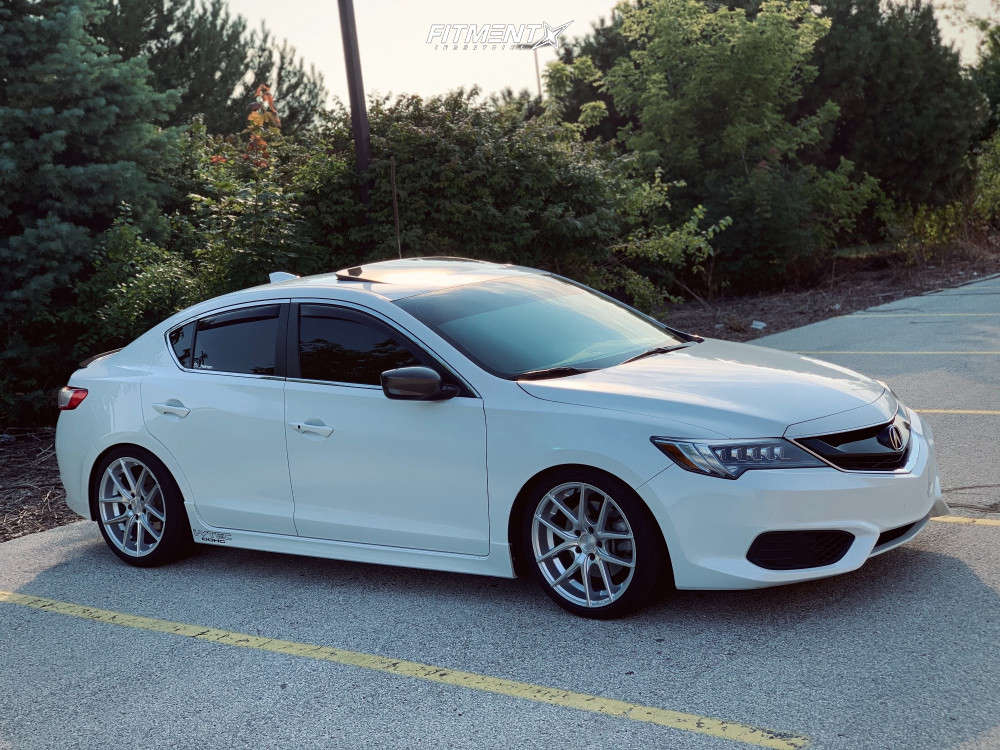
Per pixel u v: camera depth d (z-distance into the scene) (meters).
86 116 12.31
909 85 23.77
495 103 14.04
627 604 4.55
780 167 21.77
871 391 4.88
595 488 4.54
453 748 3.65
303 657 4.59
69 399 6.28
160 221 13.16
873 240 25.05
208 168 14.23
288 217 12.32
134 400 5.95
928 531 5.36
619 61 23.16
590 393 4.63
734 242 19.89
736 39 21.69
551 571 4.79
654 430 4.40
